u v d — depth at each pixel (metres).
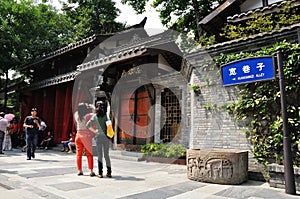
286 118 4.26
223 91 5.95
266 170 4.82
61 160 7.91
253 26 7.02
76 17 21.92
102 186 4.45
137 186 4.52
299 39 4.48
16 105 18.41
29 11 14.77
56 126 12.72
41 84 13.34
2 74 15.63
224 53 5.99
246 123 5.50
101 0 21.48
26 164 6.90
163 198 3.77
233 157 4.83
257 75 4.88
